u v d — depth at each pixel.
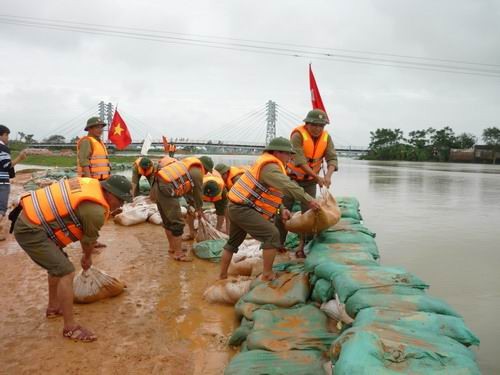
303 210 6.09
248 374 3.05
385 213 10.71
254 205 4.84
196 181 6.66
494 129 51.44
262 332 3.63
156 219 9.18
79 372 3.47
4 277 5.55
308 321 3.85
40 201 3.83
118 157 44.44
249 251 6.26
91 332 4.04
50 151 55.34
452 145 57.50
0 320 4.35
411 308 3.12
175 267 6.23
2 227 7.97
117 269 6.09
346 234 5.31
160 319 4.50
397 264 6.19
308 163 6.04
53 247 3.88
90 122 7.11
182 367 3.60
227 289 4.89
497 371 3.30
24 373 3.44
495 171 31.03
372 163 51.97
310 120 5.84
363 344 2.46
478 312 4.44
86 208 3.86
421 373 2.29
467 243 7.37
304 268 4.76
